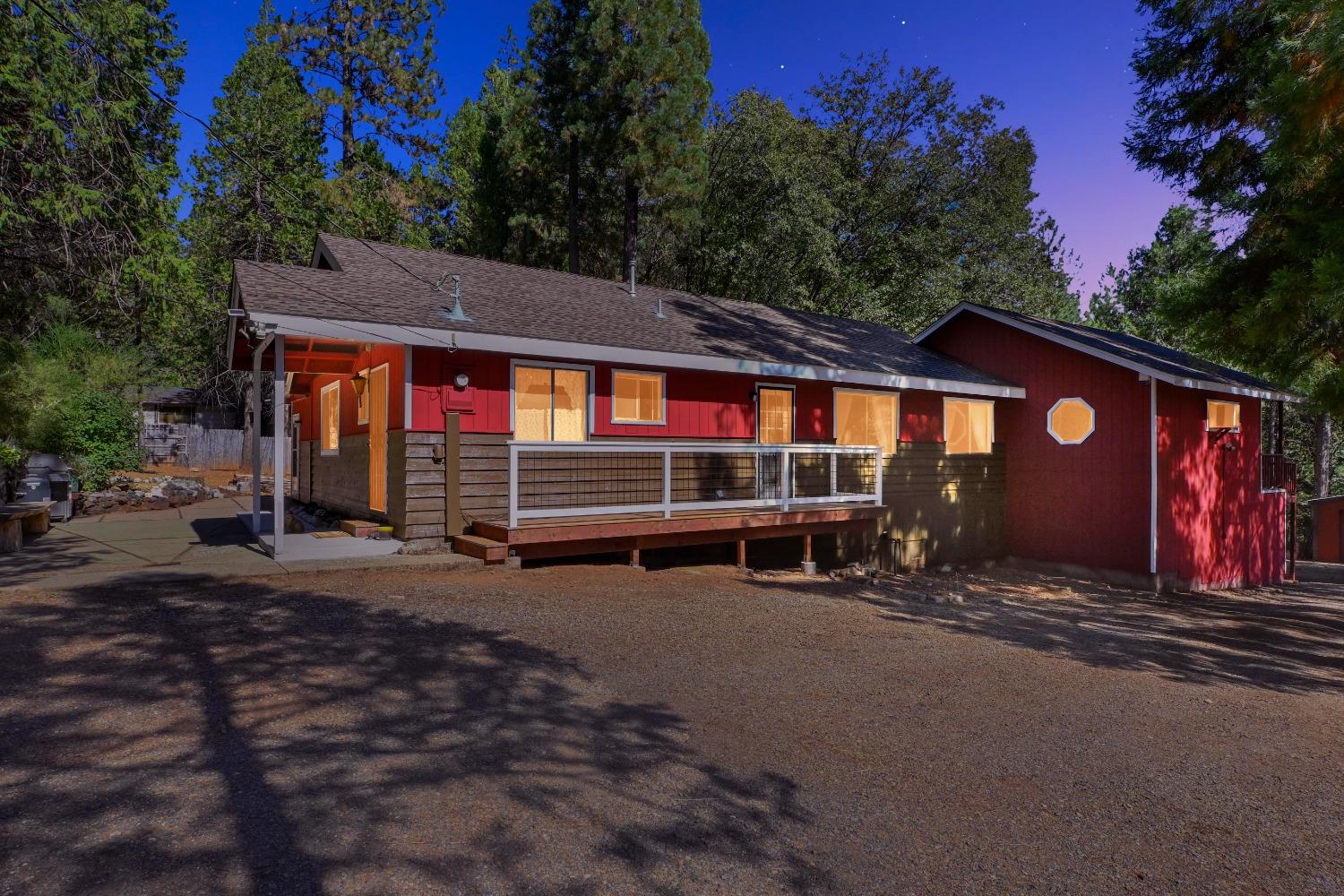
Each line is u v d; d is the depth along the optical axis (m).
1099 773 4.25
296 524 11.36
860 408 14.02
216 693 4.34
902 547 14.33
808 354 13.05
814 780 3.84
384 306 9.14
